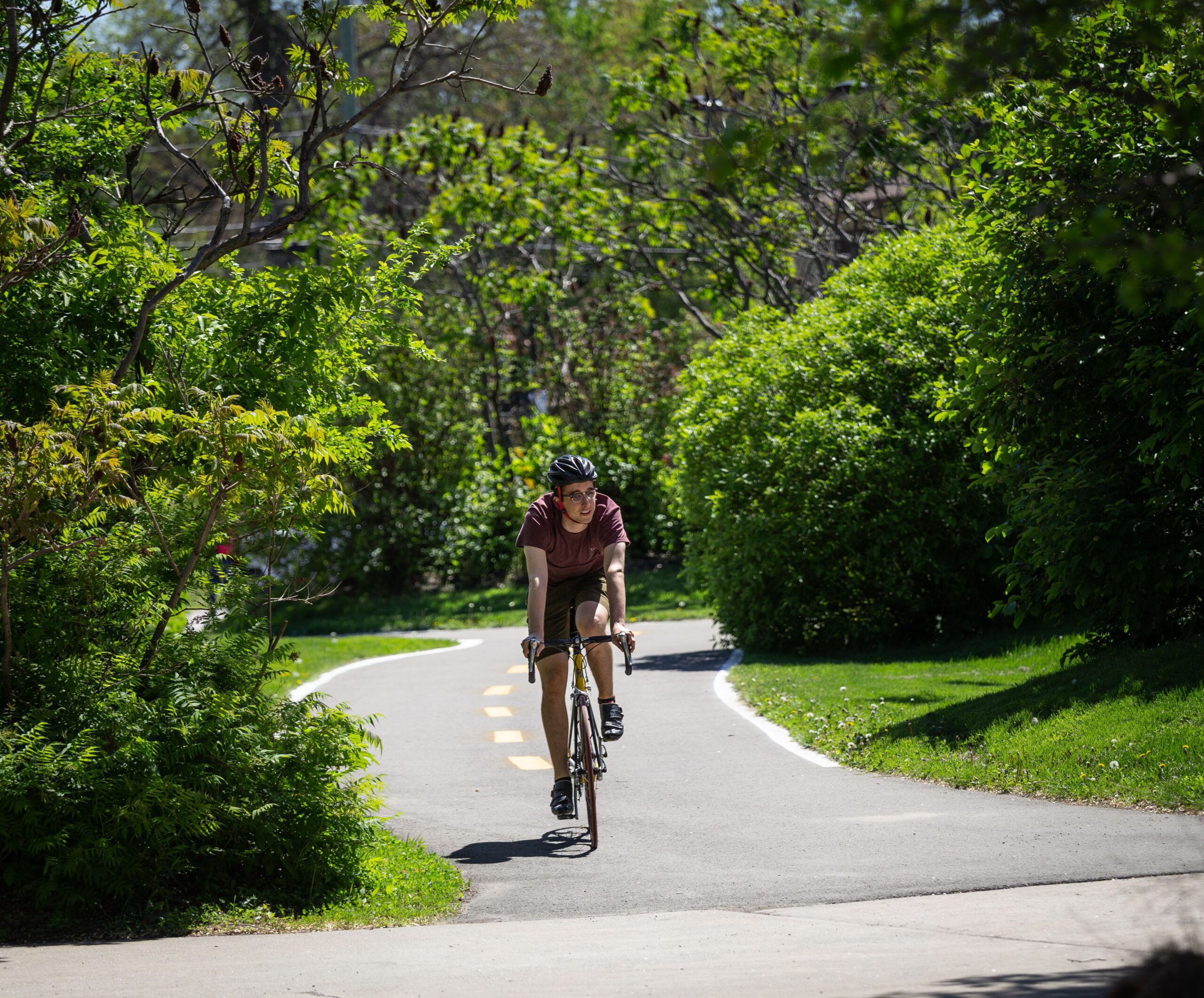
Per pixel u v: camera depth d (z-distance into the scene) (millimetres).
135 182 26750
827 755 29062
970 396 32562
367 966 13852
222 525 20109
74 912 17375
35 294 21531
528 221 82125
